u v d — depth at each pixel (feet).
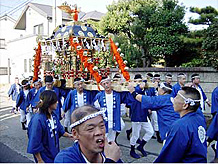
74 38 17.02
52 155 8.98
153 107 11.63
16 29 66.59
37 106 9.18
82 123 5.08
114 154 5.27
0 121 27.86
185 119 7.47
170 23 31.73
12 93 32.55
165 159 7.35
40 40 20.79
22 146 18.35
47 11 57.00
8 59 65.00
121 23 39.32
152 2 37.17
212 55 23.44
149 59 37.45
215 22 23.73
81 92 17.71
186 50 31.35
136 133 15.44
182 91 8.04
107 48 19.76
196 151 7.09
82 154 5.37
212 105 16.06
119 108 15.17
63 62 20.02
